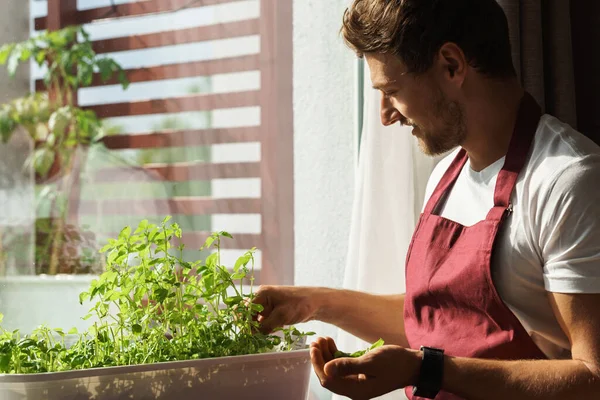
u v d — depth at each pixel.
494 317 1.03
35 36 1.62
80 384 0.76
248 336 0.98
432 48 1.00
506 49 1.07
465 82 1.04
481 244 1.05
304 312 1.23
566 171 0.97
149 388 0.81
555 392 0.88
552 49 1.69
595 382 0.88
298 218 1.83
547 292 0.98
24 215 1.56
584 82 1.85
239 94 1.86
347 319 1.28
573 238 0.94
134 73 1.76
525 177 1.03
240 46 1.86
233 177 1.85
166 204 1.78
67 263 1.60
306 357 0.95
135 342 0.94
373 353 0.89
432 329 1.11
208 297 0.98
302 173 1.83
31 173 1.58
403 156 1.52
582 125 1.86
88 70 1.69
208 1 1.83
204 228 1.82
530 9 1.61
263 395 0.91
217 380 0.86
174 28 1.81
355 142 1.72
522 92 1.12
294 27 1.83
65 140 1.64
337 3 1.79
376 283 1.49
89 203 1.67
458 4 1.01
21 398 0.75
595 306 0.92
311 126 1.82
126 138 1.75
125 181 1.73
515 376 0.89
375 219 1.50
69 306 1.56
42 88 1.62
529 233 1.01
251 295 1.04
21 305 1.52
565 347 1.07
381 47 1.01
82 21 1.69
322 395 1.57
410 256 1.18
